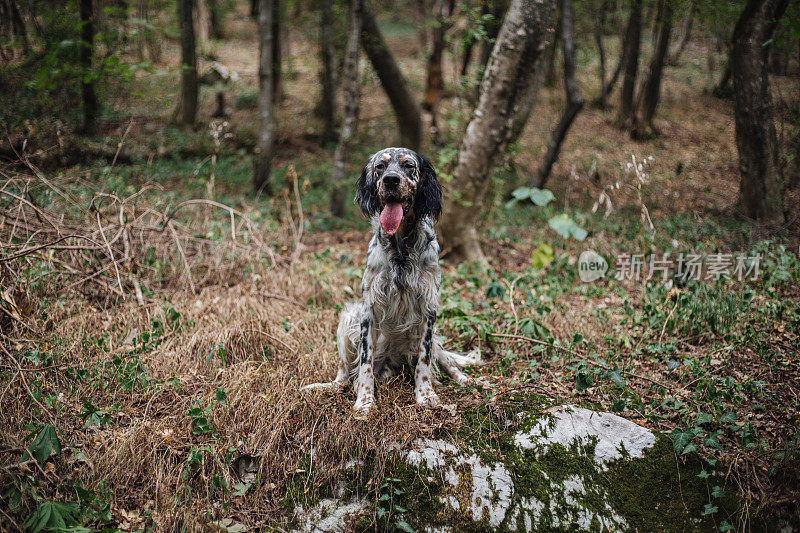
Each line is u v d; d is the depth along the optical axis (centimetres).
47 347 406
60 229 528
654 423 356
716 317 470
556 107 1623
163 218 604
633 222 812
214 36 2625
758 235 684
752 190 768
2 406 344
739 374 407
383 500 321
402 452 332
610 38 2048
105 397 375
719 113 1415
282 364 425
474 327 472
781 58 840
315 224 839
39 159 824
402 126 1165
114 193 629
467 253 717
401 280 362
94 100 1041
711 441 323
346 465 333
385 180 333
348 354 395
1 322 426
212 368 415
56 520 287
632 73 1479
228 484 329
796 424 347
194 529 306
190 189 916
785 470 318
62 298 482
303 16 1766
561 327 492
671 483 324
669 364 406
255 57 2362
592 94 1755
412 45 2547
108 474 322
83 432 346
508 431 344
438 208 367
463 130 743
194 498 324
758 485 317
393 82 1077
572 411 351
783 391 384
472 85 752
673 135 1402
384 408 357
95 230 534
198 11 2433
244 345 444
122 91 1227
